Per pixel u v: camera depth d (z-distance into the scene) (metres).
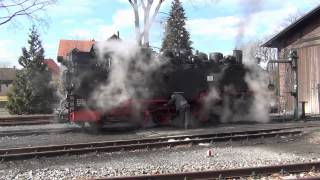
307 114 26.62
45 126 22.39
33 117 27.97
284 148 14.48
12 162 12.45
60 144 15.44
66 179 10.06
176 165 11.65
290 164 10.63
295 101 24.23
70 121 19.59
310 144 15.28
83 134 18.92
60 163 12.24
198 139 15.66
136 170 11.01
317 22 26.98
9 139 17.69
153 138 16.17
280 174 10.27
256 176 10.10
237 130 19.06
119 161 12.39
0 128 21.95
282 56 29.33
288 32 28.75
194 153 13.57
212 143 15.61
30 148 13.99
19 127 22.28
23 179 10.20
